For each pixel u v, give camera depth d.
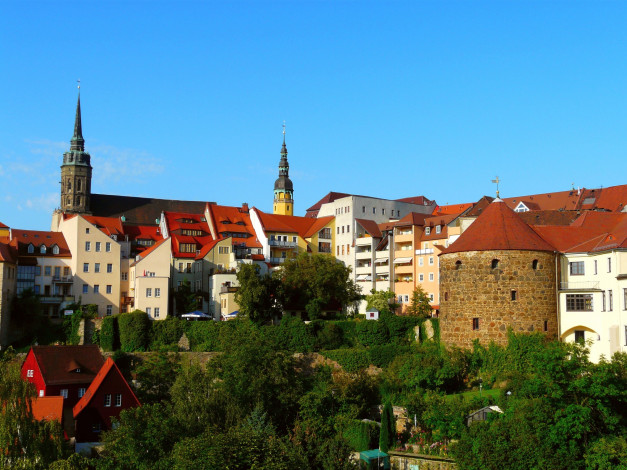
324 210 173.00
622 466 64.19
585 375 69.44
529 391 74.94
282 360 95.62
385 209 169.88
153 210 185.38
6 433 70.56
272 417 90.06
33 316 127.12
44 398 87.62
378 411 95.81
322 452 73.00
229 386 92.19
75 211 178.62
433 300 143.12
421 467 76.31
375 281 154.88
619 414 70.25
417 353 105.94
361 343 116.94
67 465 68.88
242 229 161.12
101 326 125.12
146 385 102.56
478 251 102.06
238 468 67.00
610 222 110.00
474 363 100.12
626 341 90.06
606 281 95.12
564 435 67.38
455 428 80.00
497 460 67.00
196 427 79.06
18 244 134.12
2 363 77.81
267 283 124.56
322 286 131.75
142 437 73.56
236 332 110.81
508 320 99.75
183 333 123.44
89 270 138.25
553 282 101.56
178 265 148.00
